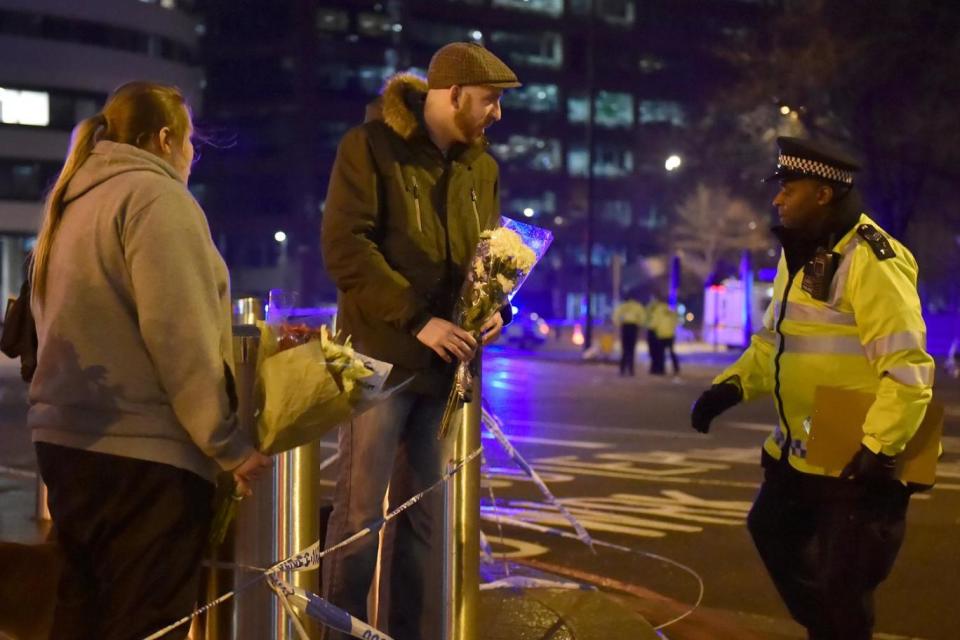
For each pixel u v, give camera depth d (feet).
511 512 27.53
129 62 211.61
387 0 254.27
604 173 282.36
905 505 12.96
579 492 30.78
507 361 116.78
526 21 276.41
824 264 12.82
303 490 11.08
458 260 12.28
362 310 12.00
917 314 12.35
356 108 250.37
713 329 143.33
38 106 203.21
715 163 122.52
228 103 250.78
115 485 9.18
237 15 250.37
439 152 12.23
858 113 93.04
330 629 11.84
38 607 11.03
